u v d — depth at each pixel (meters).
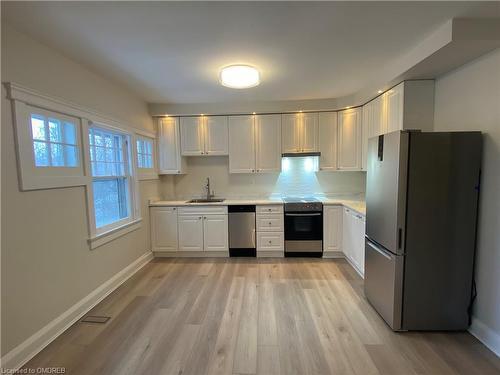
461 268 2.12
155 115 4.14
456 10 1.73
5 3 1.58
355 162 3.90
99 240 2.74
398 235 2.11
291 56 2.42
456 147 2.04
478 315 2.11
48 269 2.12
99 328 2.27
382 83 2.83
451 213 2.09
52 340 2.11
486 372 1.75
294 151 4.17
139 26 1.88
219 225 4.04
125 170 3.49
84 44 2.13
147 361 1.88
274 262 3.83
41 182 2.04
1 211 1.75
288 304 2.64
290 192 4.60
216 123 4.23
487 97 2.04
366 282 2.71
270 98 3.90
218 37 2.05
